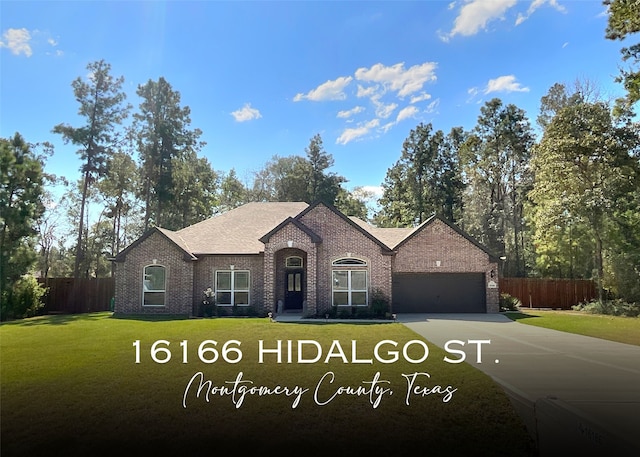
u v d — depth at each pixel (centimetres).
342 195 5750
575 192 3003
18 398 780
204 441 604
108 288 3138
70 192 4947
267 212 2958
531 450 596
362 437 622
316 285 2352
